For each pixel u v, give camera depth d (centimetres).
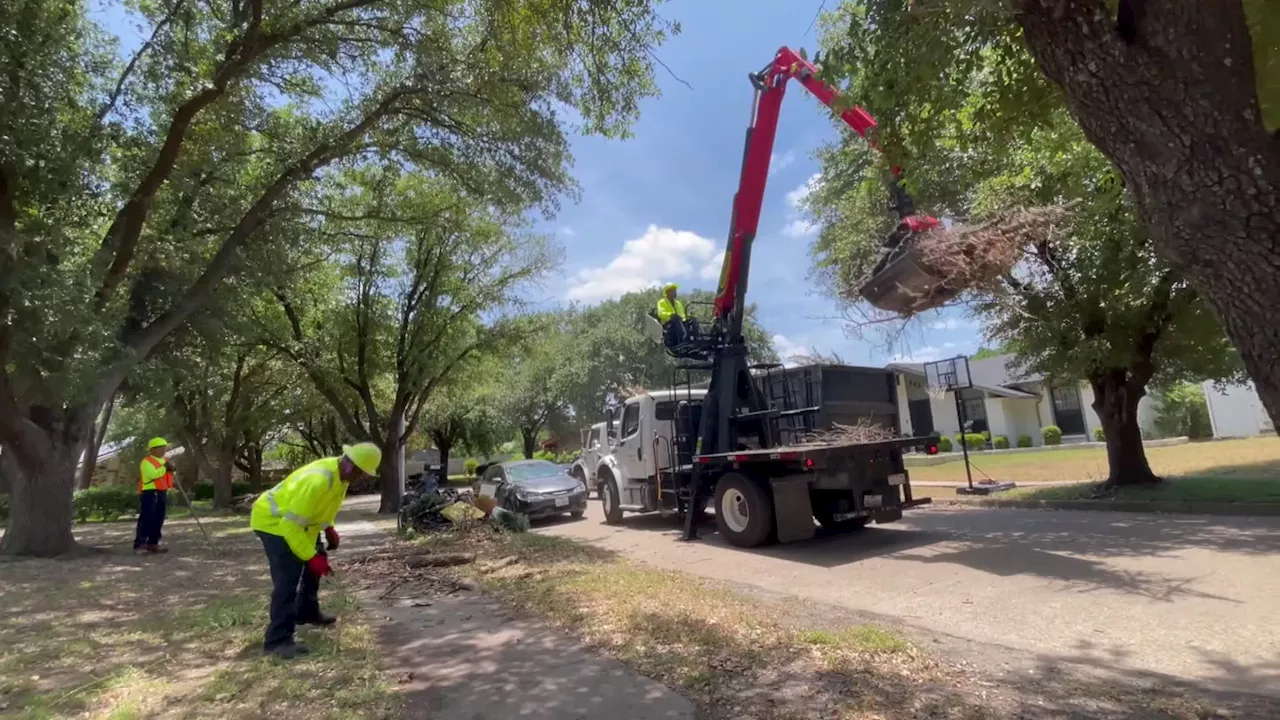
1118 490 1289
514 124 1231
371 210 1603
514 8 948
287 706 427
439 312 2191
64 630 622
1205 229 270
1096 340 1179
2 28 874
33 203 1012
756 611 613
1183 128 270
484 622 636
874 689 417
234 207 1321
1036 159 920
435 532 1307
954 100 566
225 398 2806
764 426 1140
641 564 919
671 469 1277
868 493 1014
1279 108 272
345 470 567
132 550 1222
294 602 555
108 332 1009
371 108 1273
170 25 1092
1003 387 3197
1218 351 1192
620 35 889
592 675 473
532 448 4856
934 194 988
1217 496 1121
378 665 510
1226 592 650
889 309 787
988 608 646
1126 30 282
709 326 1267
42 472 1131
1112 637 545
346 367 2277
